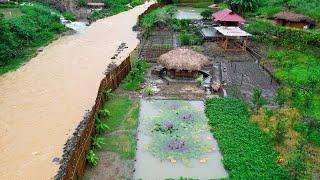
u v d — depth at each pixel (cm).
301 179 2214
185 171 2352
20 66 4231
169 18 6512
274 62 4331
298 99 3297
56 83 3700
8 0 6738
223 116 3014
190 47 5125
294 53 4566
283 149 2548
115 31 6197
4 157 2428
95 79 3825
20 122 2878
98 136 2714
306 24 5331
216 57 4678
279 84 3753
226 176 2298
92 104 3209
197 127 2894
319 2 6003
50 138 2645
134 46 5209
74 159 2047
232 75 4003
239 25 5922
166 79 3881
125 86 3622
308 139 2661
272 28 5328
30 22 5425
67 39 5581
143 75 3984
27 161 2383
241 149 2531
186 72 3853
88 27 6500
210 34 5666
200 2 9669
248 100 3359
